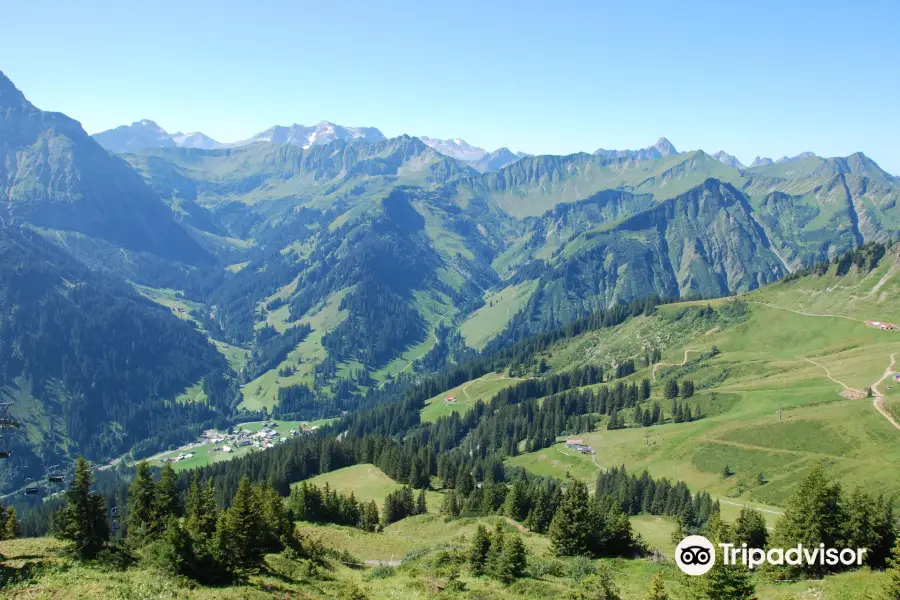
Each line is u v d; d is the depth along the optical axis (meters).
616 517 86.56
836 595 53.09
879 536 63.28
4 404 83.00
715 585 49.28
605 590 60.09
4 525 89.62
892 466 144.12
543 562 76.69
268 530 85.56
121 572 58.19
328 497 128.12
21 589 49.81
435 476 185.88
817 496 65.06
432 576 72.50
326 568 82.44
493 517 122.94
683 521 128.50
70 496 62.78
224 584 59.00
